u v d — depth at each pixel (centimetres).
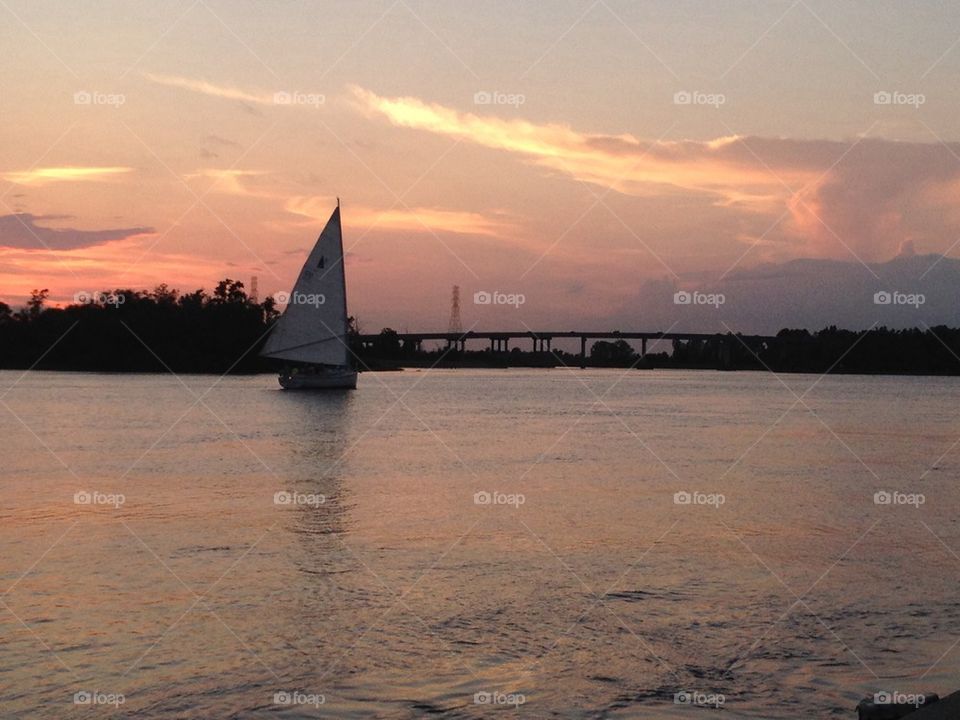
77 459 6025
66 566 2973
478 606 2514
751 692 1911
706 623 2364
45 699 1888
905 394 18288
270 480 5047
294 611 2467
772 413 11500
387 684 1958
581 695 1895
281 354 12725
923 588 2720
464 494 4538
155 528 3609
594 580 2795
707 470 5612
